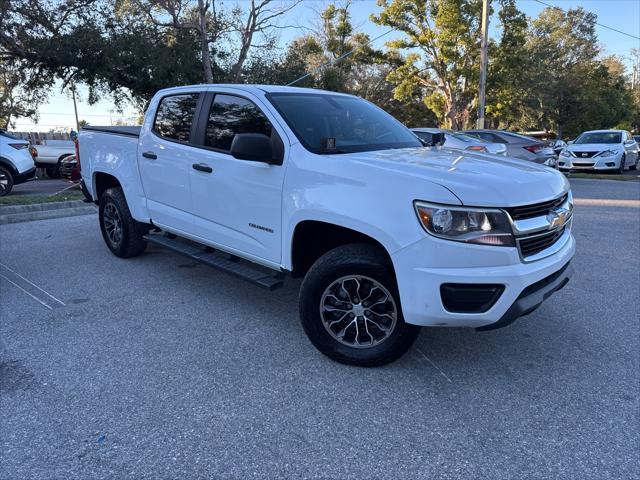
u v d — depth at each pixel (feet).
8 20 58.85
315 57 121.49
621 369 10.82
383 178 9.73
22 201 29.89
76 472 7.63
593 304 14.62
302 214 10.88
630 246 21.56
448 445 8.30
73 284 16.29
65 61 60.95
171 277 17.03
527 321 13.39
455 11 103.19
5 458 7.93
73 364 10.96
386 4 114.62
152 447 8.21
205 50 64.75
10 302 14.66
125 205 17.99
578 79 159.94
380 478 7.55
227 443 8.33
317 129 12.15
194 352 11.57
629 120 206.08
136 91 68.85
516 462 7.89
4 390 9.88
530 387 10.10
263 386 10.10
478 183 9.36
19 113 87.15
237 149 11.03
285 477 7.56
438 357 11.37
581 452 8.11
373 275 10.09
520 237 9.42
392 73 124.36
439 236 9.08
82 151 19.83
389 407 9.39
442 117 125.39
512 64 112.06
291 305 14.60
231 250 13.42
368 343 10.77
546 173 10.98
